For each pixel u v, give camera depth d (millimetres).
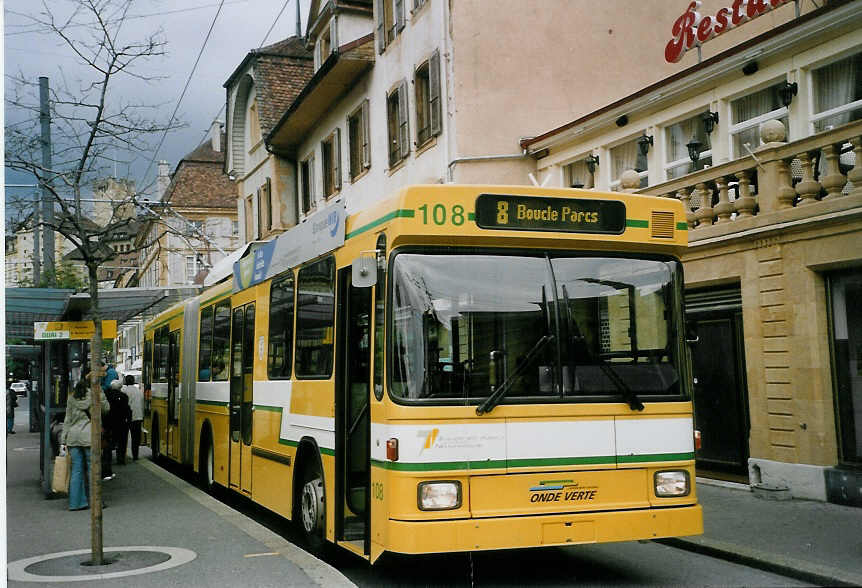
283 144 32625
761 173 12109
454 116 19500
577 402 7109
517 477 6895
